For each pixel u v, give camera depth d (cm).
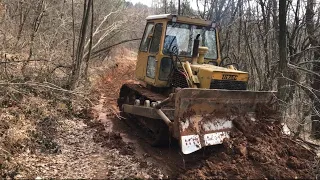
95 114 940
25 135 629
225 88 636
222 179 511
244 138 582
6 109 720
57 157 602
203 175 521
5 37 997
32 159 571
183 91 559
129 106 800
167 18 717
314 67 1008
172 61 713
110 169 572
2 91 750
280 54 839
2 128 626
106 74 1631
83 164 587
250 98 623
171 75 727
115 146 684
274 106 696
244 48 1301
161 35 731
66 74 1023
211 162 548
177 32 739
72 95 941
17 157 562
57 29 1107
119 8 1673
